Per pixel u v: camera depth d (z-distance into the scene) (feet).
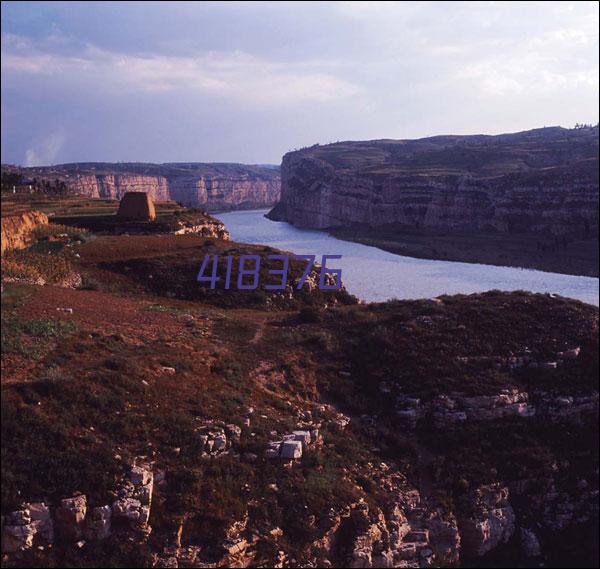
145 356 77.10
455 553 65.31
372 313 117.60
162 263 162.09
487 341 98.94
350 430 79.10
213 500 54.08
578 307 114.11
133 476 51.78
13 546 44.93
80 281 139.44
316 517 57.31
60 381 60.95
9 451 50.85
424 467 75.00
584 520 73.72
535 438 81.41
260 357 92.99
